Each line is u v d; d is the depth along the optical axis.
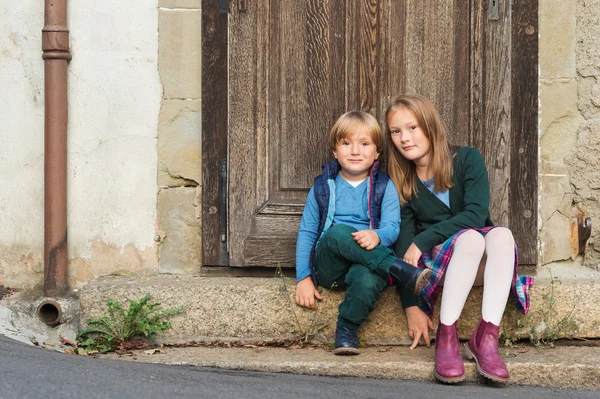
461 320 3.54
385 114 3.64
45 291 3.82
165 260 3.91
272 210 3.84
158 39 3.84
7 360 2.75
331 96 3.85
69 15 3.86
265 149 3.84
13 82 3.90
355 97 3.84
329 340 3.58
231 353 3.40
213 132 3.84
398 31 3.82
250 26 3.80
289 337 3.60
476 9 3.76
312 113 3.85
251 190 3.84
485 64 3.77
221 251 3.87
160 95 3.86
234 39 3.80
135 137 3.87
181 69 3.85
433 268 3.42
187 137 3.87
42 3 3.88
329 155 3.86
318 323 3.57
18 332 3.55
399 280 3.21
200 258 3.90
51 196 3.81
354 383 3.01
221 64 3.82
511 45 3.76
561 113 3.81
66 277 3.87
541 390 3.05
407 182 3.59
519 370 3.15
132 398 2.40
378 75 3.83
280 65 3.84
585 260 3.91
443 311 3.19
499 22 3.75
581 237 3.82
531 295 3.52
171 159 3.87
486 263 3.28
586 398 2.94
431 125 3.47
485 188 3.47
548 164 3.82
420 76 3.82
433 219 3.55
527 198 3.78
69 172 3.89
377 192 3.55
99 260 3.90
